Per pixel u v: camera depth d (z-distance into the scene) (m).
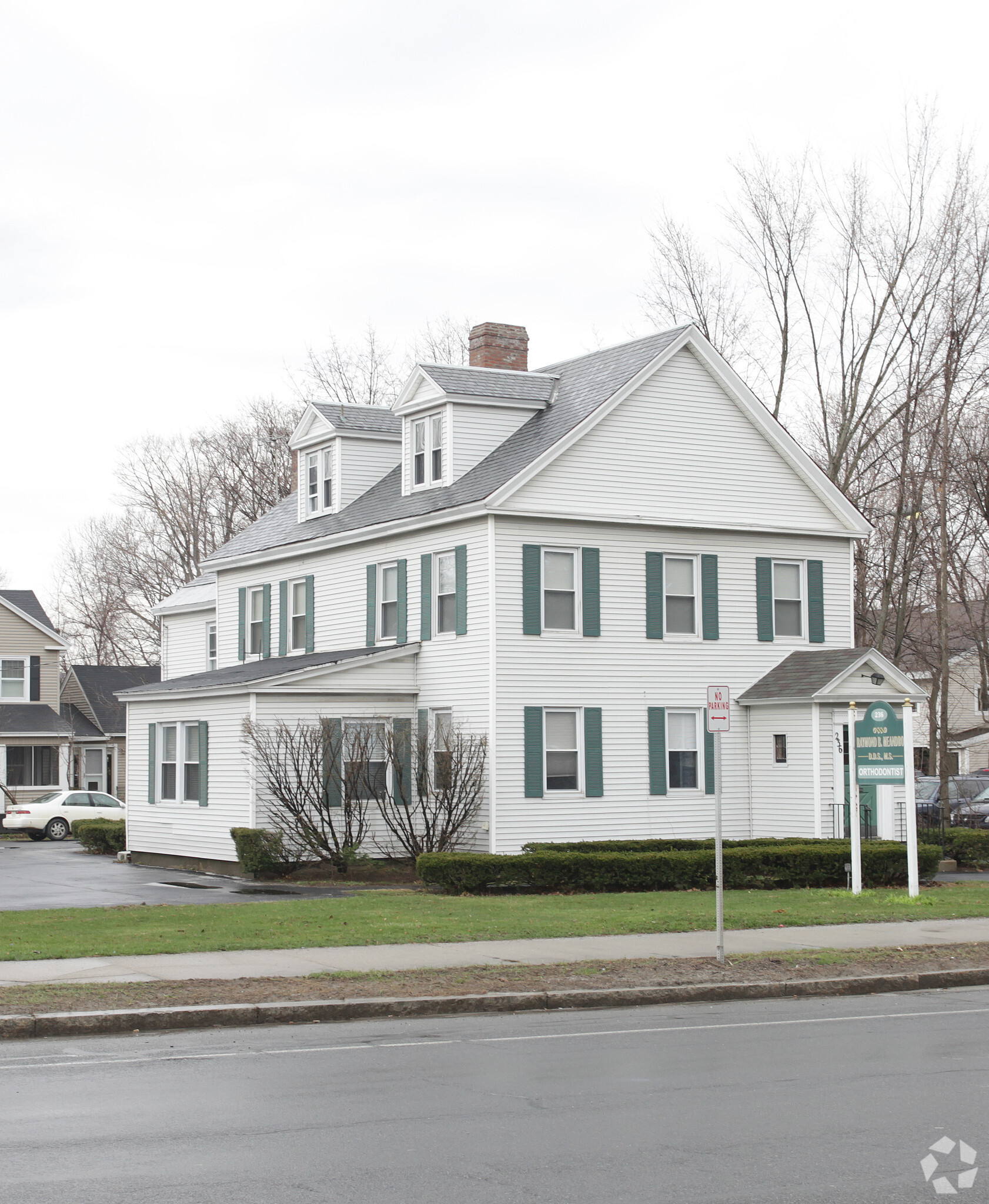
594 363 32.97
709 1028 12.59
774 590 32.12
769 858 25.45
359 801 28.34
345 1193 7.36
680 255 42.66
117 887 26.25
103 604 80.31
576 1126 8.80
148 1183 7.54
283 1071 10.58
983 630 47.59
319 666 29.55
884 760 23.08
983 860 30.48
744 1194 7.36
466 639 29.22
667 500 30.48
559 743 29.17
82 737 58.50
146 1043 11.84
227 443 68.50
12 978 14.28
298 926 18.58
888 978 15.28
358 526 32.81
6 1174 7.70
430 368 31.88
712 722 16.17
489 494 28.56
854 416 41.38
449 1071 10.55
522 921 19.16
